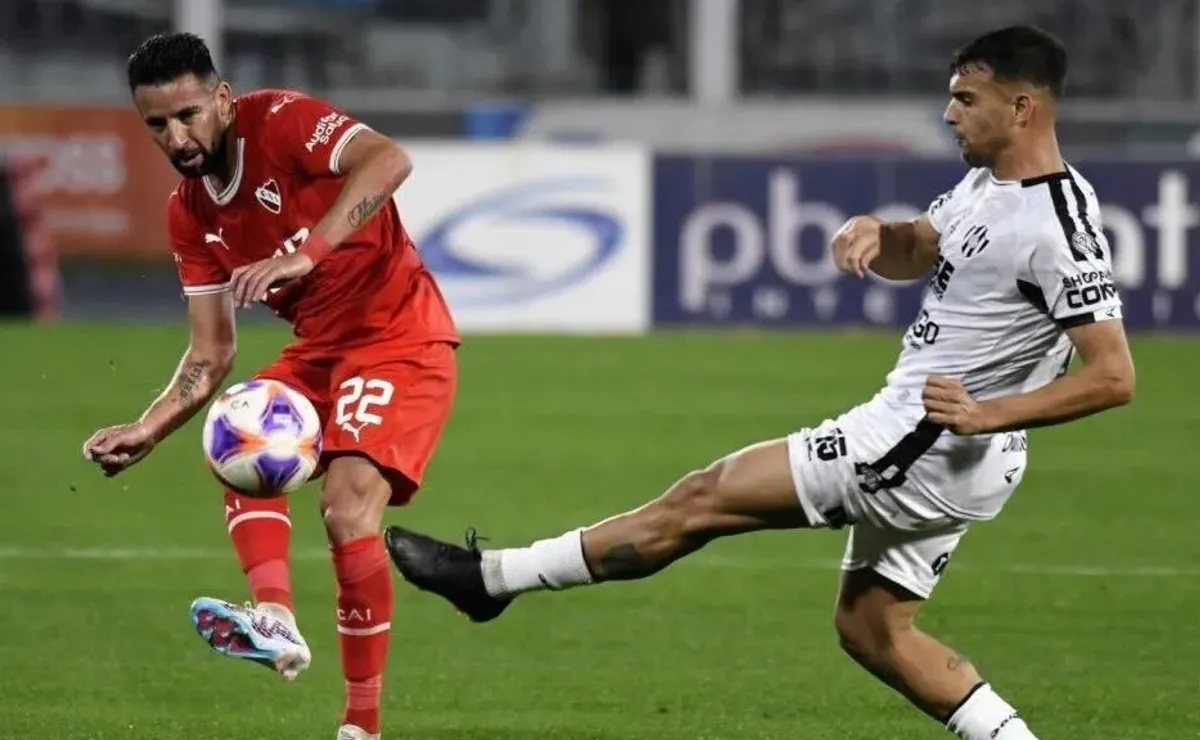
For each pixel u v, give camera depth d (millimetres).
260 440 16672
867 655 17047
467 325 61188
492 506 33656
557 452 39594
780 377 50781
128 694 21234
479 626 24938
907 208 59500
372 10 94812
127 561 29109
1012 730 16625
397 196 60719
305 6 93938
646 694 21438
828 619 25344
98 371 51969
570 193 60625
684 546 16625
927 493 15938
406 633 24531
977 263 15625
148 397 47250
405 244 18766
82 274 70938
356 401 17797
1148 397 47781
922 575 16734
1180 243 58219
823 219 60125
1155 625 25000
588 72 94938
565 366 53062
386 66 94750
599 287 60875
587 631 24656
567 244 60781
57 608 25828
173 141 17141
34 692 21250
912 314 60438
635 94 94875
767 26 94000
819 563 29266
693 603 26359
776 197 60219
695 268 60688
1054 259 15227
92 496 34812
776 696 21312
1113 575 28203
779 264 60469
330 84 94312
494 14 95250
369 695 17281
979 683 16797
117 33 92688
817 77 94125
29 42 92062
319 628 24734
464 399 47094
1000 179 15805
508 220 60812
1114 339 15125
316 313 18375
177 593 26844
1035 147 15664
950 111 15906
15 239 64938
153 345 57750
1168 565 28969
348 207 16797
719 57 91875
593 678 22188
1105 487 35969
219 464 16750
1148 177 58125
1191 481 36594
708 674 22359
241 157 17734
